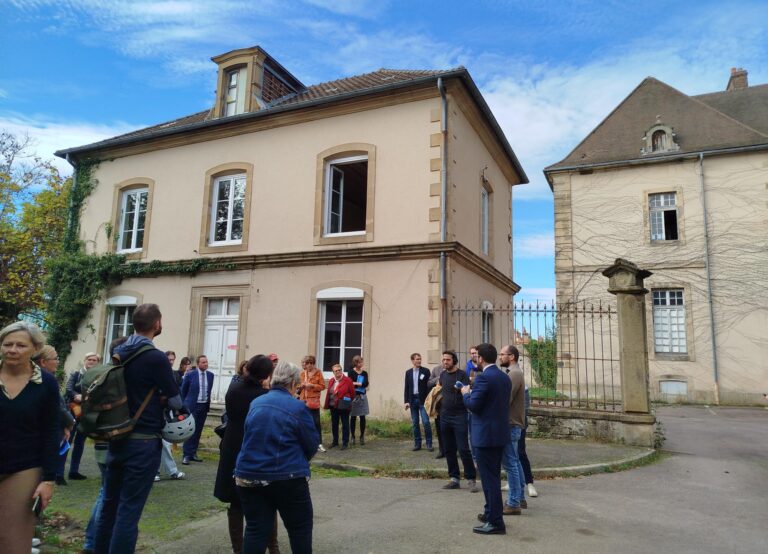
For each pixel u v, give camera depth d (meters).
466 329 12.07
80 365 14.91
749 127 19.52
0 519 3.21
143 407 3.78
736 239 18.39
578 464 7.60
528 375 17.23
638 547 4.55
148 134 14.84
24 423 3.32
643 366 9.26
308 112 13.05
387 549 4.42
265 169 13.50
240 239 13.80
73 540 4.69
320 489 6.60
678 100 21.12
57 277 15.83
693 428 12.13
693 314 18.55
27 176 22.69
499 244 16.05
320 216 12.59
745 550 4.52
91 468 7.60
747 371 17.67
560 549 4.46
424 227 11.49
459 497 6.17
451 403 6.65
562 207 20.75
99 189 15.98
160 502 5.89
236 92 14.82
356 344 11.94
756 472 7.58
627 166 20.08
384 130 12.27
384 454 8.68
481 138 14.41
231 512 4.23
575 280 20.12
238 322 13.16
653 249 19.39
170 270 13.99
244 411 4.23
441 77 11.53
